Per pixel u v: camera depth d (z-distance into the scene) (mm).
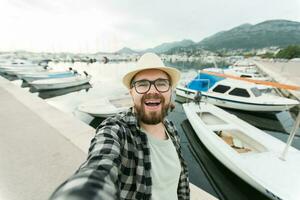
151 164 867
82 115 7758
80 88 15727
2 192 1729
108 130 808
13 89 7160
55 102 11164
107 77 22812
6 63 22016
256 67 28062
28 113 4258
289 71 20641
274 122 7887
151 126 1020
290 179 2834
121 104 7871
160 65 1028
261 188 2818
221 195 3576
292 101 7840
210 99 9031
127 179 776
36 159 2320
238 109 8453
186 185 1173
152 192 829
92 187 425
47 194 1734
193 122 5570
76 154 2455
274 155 3500
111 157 673
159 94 1008
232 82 8898
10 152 2486
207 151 4586
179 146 1209
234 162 3342
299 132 6988
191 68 34719
